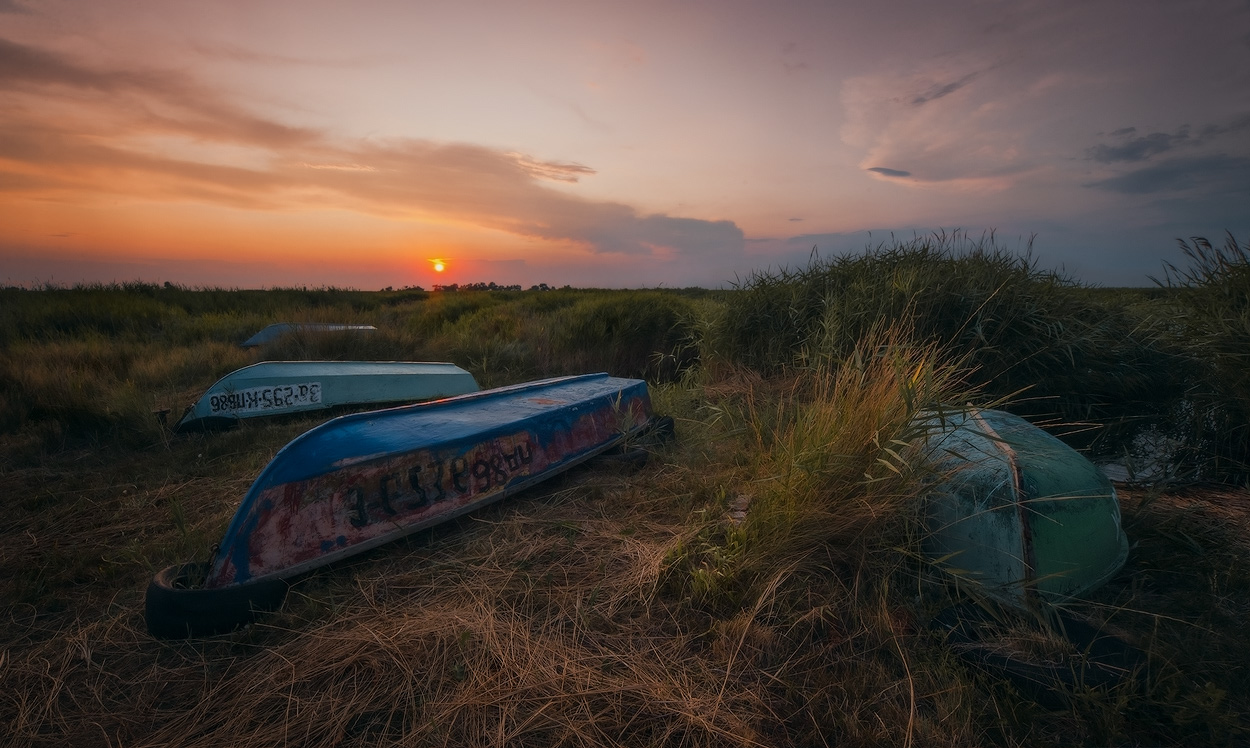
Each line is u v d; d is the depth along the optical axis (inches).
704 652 88.8
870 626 93.0
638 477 159.8
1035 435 121.1
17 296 481.4
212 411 206.8
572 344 380.8
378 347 353.4
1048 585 94.7
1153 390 188.7
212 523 133.4
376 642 88.2
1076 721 74.4
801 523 107.7
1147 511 127.1
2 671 86.1
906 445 104.6
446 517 120.3
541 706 76.9
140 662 87.9
